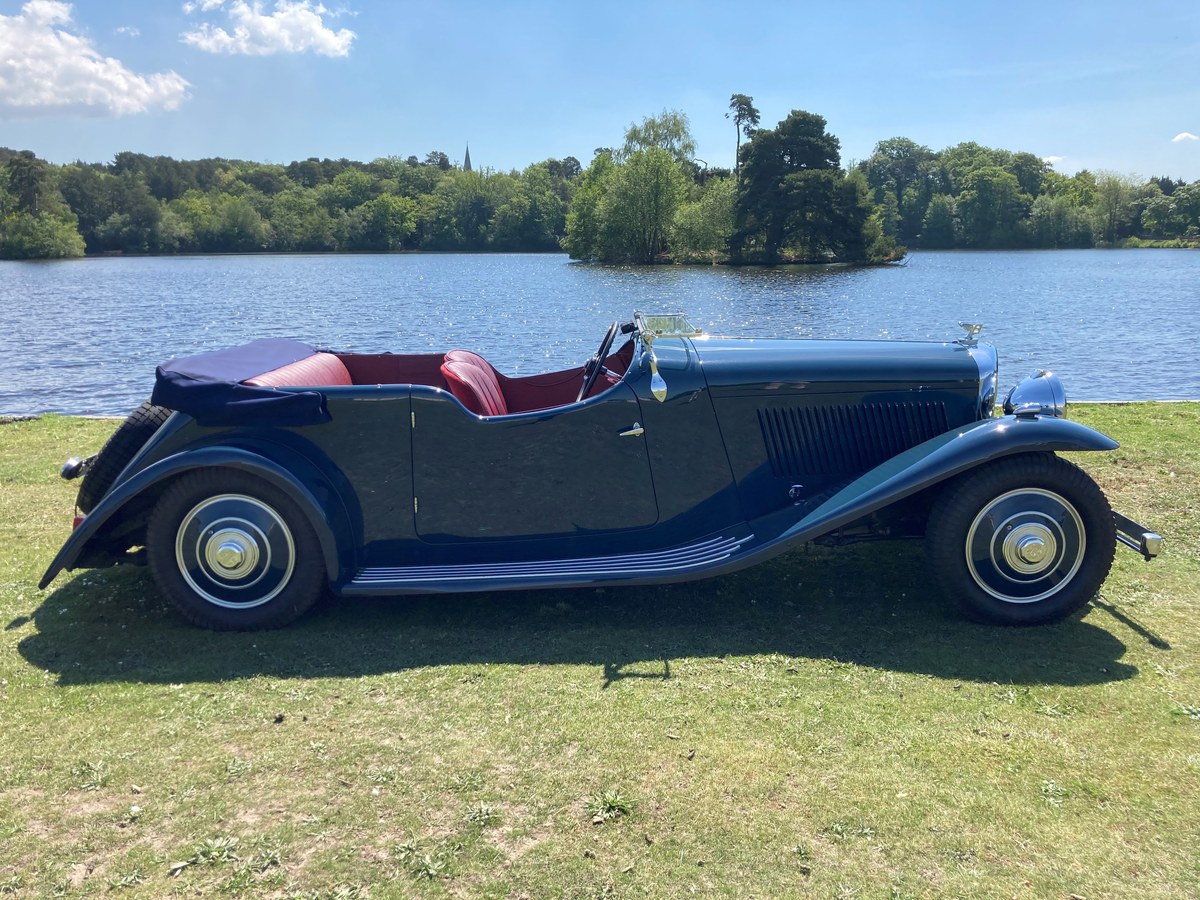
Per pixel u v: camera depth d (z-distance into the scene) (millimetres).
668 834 2674
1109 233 129250
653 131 91812
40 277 69312
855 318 31156
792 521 4242
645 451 4402
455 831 2707
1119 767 2992
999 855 2568
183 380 4109
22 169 121188
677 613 4414
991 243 128750
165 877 2531
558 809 2805
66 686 3699
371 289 50344
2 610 4527
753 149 81125
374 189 157375
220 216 136250
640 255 84062
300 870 2549
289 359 4895
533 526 4402
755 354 4566
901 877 2480
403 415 4238
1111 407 9367
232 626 4234
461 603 4590
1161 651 3877
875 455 4566
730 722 3311
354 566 4293
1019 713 3361
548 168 184375
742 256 81812
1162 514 5738
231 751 3182
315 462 4246
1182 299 38531
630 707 3439
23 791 2947
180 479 4105
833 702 3457
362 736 3268
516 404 5504
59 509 6285
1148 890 2416
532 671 3781
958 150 154250
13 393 15820
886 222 133750
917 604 4484
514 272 70812
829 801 2822
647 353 4406
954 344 4867
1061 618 4137
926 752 3094
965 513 4043
